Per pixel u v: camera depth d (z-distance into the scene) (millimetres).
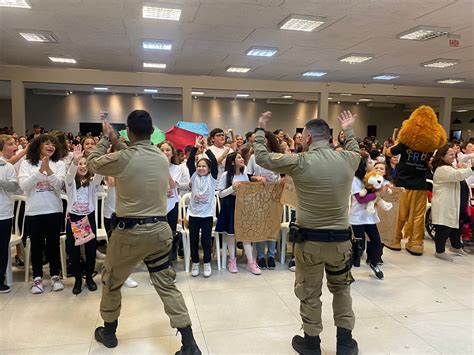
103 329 2266
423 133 3998
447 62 8195
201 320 2592
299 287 2146
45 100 13773
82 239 2926
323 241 2006
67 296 2941
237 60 8164
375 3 4547
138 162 2006
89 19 5289
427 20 5242
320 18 5152
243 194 3445
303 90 11266
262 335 2400
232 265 3564
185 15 5078
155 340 2326
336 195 2008
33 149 3031
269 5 4660
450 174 3871
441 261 3969
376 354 2207
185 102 10219
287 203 3504
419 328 2525
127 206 2012
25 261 3227
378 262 3613
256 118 15883
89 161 2070
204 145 4297
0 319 2555
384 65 8609
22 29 5789
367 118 17062
